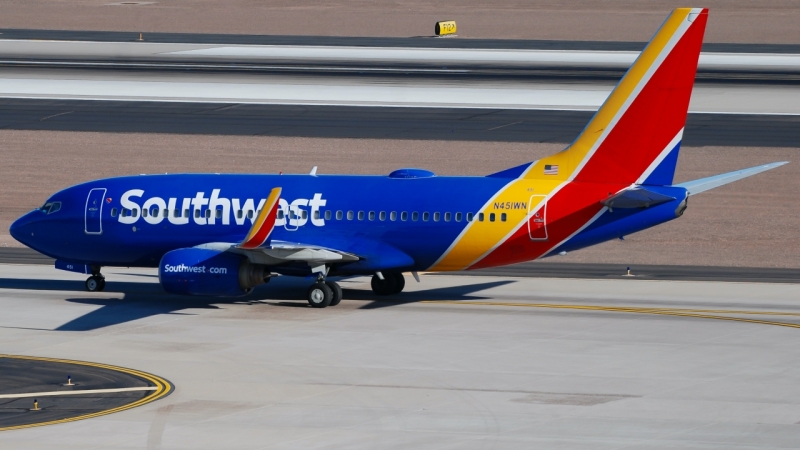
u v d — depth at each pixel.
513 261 173.50
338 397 121.19
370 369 133.75
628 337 151.50
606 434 107.69
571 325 159.38
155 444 103.69
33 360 137.25
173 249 181.75
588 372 132.50
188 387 125.00
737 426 110.50
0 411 114.50
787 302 177.50
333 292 173.38
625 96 166.25
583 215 168.00
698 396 121.88
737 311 169.88
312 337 151.12
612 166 167.75
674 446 103.88
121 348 144.25
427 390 124.25
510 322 161.38
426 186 174.62
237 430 108.50
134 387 124.81
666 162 166.62
